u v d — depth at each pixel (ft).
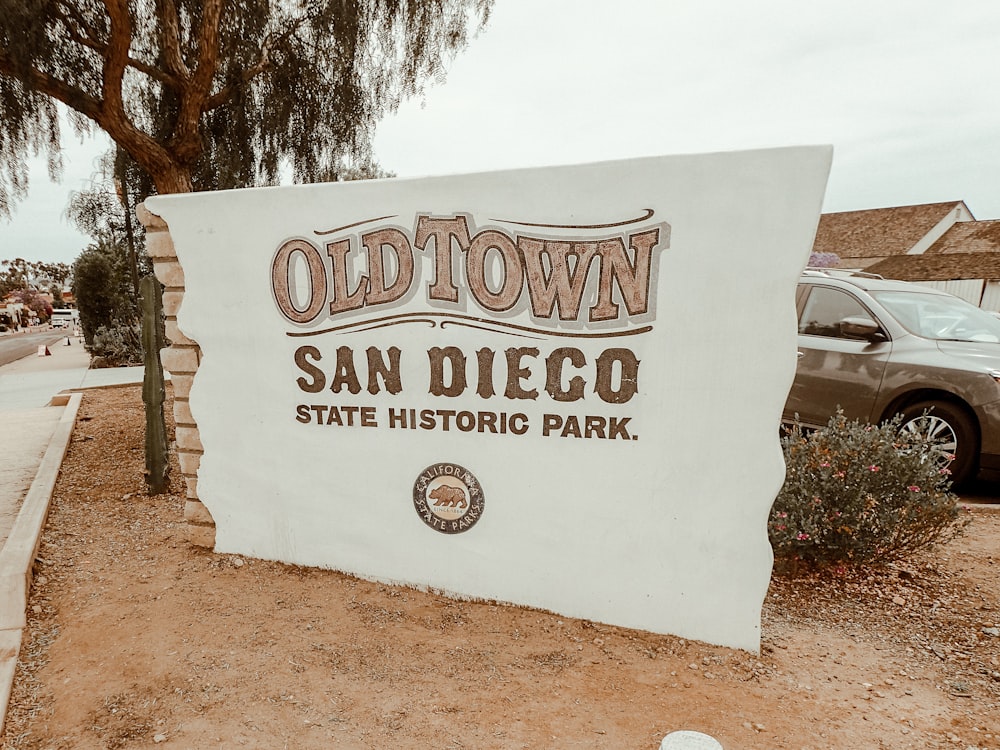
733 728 7.28
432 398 10.06
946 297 19.71
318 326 10.53
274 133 28.32
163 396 15.67
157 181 22.43
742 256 8.33
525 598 10.07
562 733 7.15
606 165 8.63
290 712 7.53
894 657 9.17
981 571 12.14
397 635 9.25
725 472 8.84
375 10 25.27
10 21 18.57
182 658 8.61
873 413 17.51
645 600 9.46
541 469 9.65
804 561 11.98
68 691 7.99
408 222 9.70
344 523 11.00
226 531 11.93
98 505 14.88
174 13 21.71
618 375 9.06
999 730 7.43
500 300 9.43
